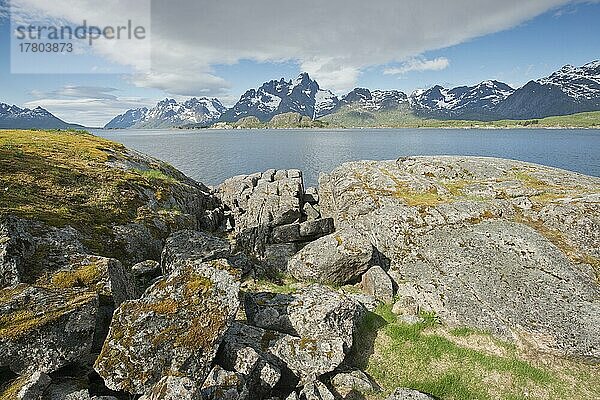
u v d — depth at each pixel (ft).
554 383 54.29
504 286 69.36
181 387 32.40
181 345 38.81
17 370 34.22
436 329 65.72
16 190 84.23
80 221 80.28
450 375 54.44
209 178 314.14
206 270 45.55
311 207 132.46
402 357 57.52
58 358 35.81
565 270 69.21
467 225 84.17
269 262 91.30
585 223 76.48
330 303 56.03
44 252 52.54
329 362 48.57
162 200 114.32
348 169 127.85
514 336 62.39
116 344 36.99
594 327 59.93
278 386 45.98
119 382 35.68
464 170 111.96
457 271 75.25
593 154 444.14
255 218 128.98
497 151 506.89
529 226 81.30
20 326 35.12
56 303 39.14
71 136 189.26
